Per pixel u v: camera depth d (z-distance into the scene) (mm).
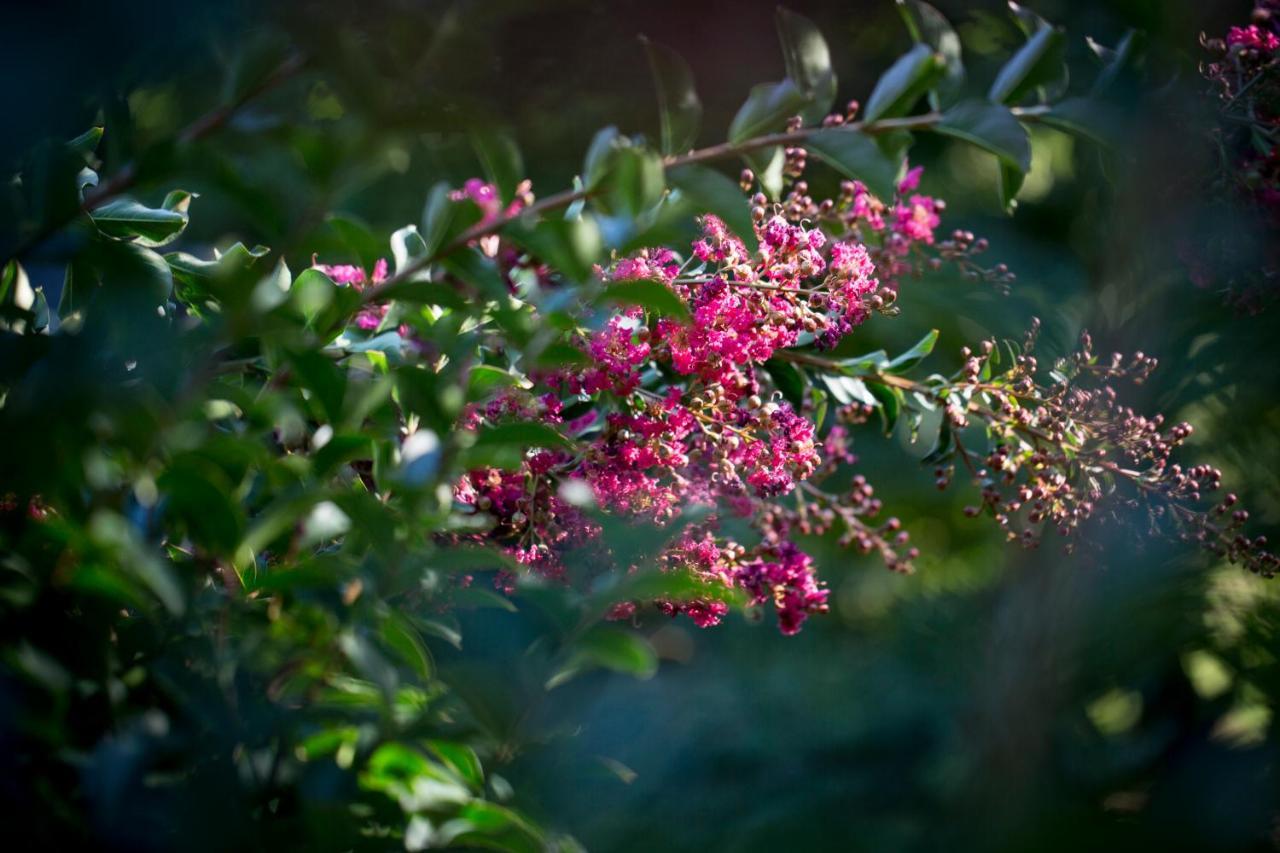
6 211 1338
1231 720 2941
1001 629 3271
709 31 2568
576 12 2109
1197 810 2611
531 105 2293
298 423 1433
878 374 1661
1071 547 1677
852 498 1704
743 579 1589
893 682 4277
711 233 1551
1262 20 1708
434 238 1411
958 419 1646
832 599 4586
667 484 1584
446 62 1315
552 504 1524
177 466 1302
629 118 2523
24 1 1261
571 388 1540
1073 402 1654
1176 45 1641
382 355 1501
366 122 1299
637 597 1342
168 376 1338
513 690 1332
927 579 4430
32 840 1279
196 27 1291
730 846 3502
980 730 3334
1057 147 3609
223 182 1328
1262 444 2537
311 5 1294
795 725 4188
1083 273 3240
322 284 1429
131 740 1282
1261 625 2744
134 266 1354
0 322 1400
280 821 1311
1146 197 1786
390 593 1336
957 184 3805
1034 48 1525
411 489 1344
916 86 1492
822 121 1514
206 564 1346
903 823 3576
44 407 1286
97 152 1504
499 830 1349
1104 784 2986
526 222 1383
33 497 1332
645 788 3615
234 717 1311
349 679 1372
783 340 1548
